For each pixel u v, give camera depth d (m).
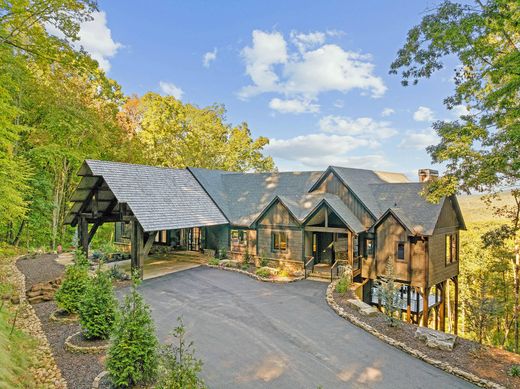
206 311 13.72
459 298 32.47
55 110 26.59
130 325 7.73
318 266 21.56
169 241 27.02
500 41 14.31
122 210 19.22
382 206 21.61
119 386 7.59
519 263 22.17
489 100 12.88
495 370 9.30
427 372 9.28
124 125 38.97
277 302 15.08
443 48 14.14
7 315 10.86
